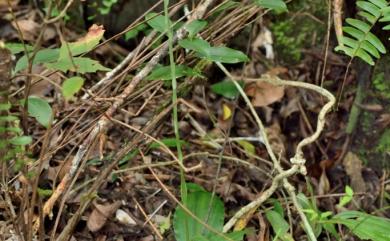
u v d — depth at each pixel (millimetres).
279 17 2932
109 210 2268
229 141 2539
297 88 2908
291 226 2213
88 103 2207
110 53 3010
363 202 2617
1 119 1584
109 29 3053
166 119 2455
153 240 2223
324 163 2715
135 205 2338
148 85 2229
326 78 2902
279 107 2885
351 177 2684
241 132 2809
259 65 2963
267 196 2150
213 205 2182
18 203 2113
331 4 2623
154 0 2875
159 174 2500
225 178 2525
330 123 2814
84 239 2191
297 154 2074
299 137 2822
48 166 2248
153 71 2047
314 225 2217
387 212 2572
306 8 2891
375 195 2623
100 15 3035
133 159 2451
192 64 2324
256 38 2951
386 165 2656
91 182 2328
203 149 2676
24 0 3188
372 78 2619
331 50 2912
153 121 2180
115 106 1963
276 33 2967
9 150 1690
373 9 2055
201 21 1970
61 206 1938
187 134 2715
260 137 2766
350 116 2727
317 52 2938
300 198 2240
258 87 2869
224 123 2812
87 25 3090
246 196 2486
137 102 2680
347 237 2408
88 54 2838
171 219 2297
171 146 2477
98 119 2086
